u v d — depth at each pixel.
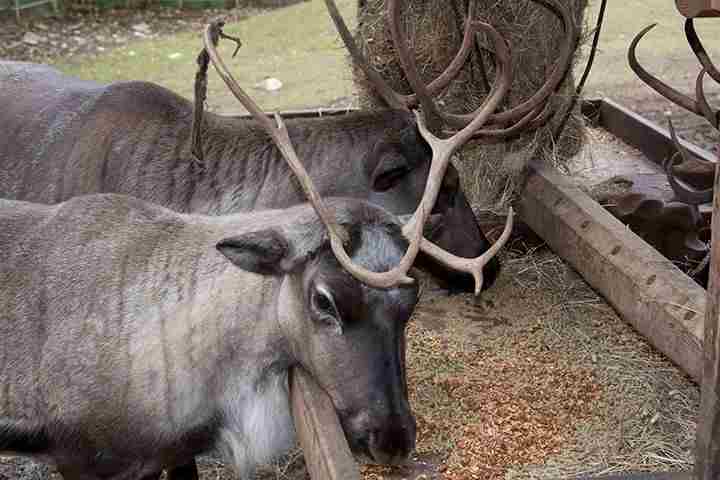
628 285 4.56
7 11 12.89
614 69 10.91
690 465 4.00
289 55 11.81
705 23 12.89
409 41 5.91
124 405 3.51
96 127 4.96
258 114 3.28
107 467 3.67
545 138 6.33
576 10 6.01
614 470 3.97
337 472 2.97
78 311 3.53
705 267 5.44
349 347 3.22
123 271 3.56
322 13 13.44
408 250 3.11
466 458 4.07
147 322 3.50
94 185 4.90
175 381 3.50
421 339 5.07
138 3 13.75
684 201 5.00
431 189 3.35
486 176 6.32
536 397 4.52
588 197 5.50
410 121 5.05
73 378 3.51
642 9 13.37
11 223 3.68
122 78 10.87
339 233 3.19
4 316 3.55
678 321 4.12
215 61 3.36
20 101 5.27
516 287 5.69
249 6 14.05
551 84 5.14
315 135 5.04
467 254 5.32
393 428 3.21
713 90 10.14
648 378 4.66
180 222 3.66
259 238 3.25
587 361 4.85
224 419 3.61
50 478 4.37
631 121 7.57
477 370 4.77
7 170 5.12
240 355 3.52
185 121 4.99
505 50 4.09
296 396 3.48
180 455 3.67
